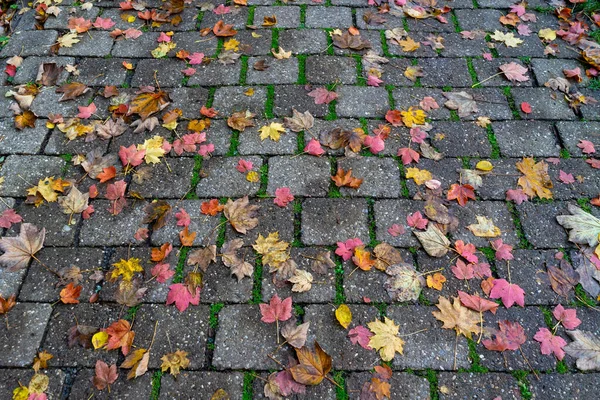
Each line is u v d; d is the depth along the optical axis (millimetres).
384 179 2252
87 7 3031
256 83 2631
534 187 2225
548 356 1783
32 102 2521
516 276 1974
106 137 2373
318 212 2131
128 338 1771
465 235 2082
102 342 1770
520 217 2146
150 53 2785
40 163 2287
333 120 2475
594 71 2713
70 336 1783
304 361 1716
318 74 2680
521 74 2695
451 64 2760
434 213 2131
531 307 1901
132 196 2160
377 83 2635
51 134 2400
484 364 1762
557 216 2146
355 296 1900
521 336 1818
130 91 2582
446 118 2502
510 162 2332
